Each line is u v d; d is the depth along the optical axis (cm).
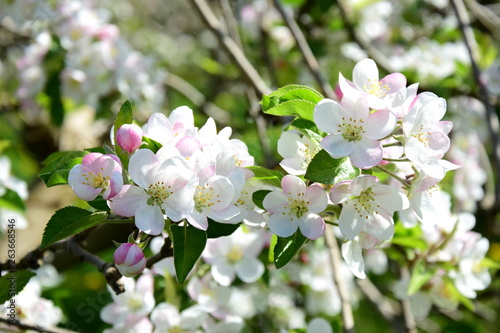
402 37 142
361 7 129
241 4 144
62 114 120
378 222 66
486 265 84
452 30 137
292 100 66
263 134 95
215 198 63
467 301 85
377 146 63
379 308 112
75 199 116
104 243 92
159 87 132
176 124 66
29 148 140
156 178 62
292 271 99
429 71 123
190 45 215
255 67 139
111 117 120
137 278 82
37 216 117
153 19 251
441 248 83
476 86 121
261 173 66
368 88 66
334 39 131
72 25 117
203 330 80
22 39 124
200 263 82
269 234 86
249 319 100
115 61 119
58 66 118
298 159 67
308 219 65
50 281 96
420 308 86
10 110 135
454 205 121
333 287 102
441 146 65
